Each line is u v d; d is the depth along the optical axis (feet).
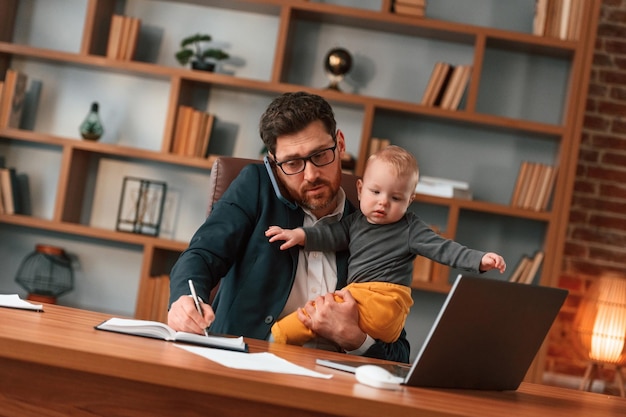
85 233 14.38
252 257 7.26
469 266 6.74
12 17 15.40
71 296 15.26
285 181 7.52
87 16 14.62
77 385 3.90
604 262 15.94
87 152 15.21
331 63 14.56
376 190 7.29
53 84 15.46
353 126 15.19
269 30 15.29
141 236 14.37
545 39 14.38
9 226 15.35
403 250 7.24
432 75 14.47
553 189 14.46
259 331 7.06
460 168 15.23
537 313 5.11
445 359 4.73
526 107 15.26
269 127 7.36
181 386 3.83
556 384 15.66
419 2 14.44
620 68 16.08
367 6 15.26
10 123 14.74
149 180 15.24
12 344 3.85
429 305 14.90
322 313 6.72
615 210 16.01
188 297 5.68
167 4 15.38
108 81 15.43
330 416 3.91
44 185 15.40
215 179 8.05
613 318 14.83
